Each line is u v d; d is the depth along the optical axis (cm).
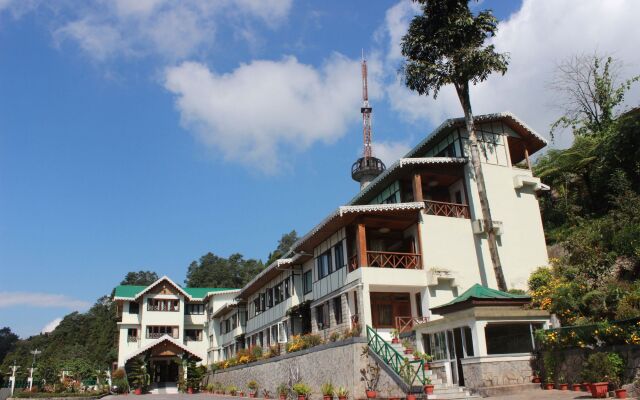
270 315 3581
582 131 3578
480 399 1656
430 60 2616
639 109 3050
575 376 1677
